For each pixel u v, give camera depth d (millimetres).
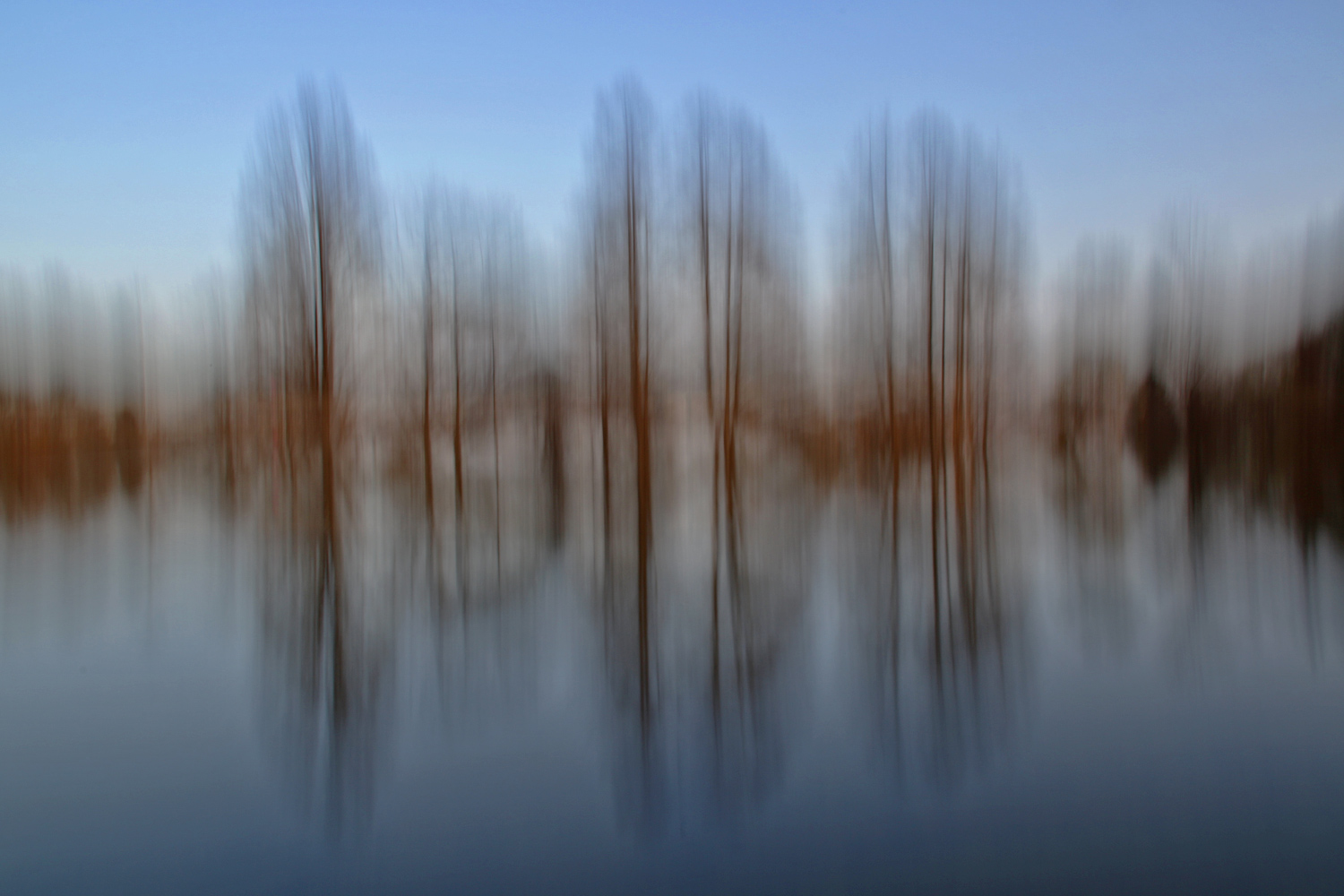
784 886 4500
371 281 24750
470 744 6559
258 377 25375
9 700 7758
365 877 4684
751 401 26797
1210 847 4816
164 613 11414
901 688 7707
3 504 28562
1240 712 6898
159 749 6555
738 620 10508
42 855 4973
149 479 37625
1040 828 5062
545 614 11086
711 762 6129
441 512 24422
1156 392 35375
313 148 23594
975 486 26766
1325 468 26469
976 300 27922
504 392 30672
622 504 24875
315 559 16047
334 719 7156
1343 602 10570
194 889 4598
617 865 4758
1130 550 14992
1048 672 8078
